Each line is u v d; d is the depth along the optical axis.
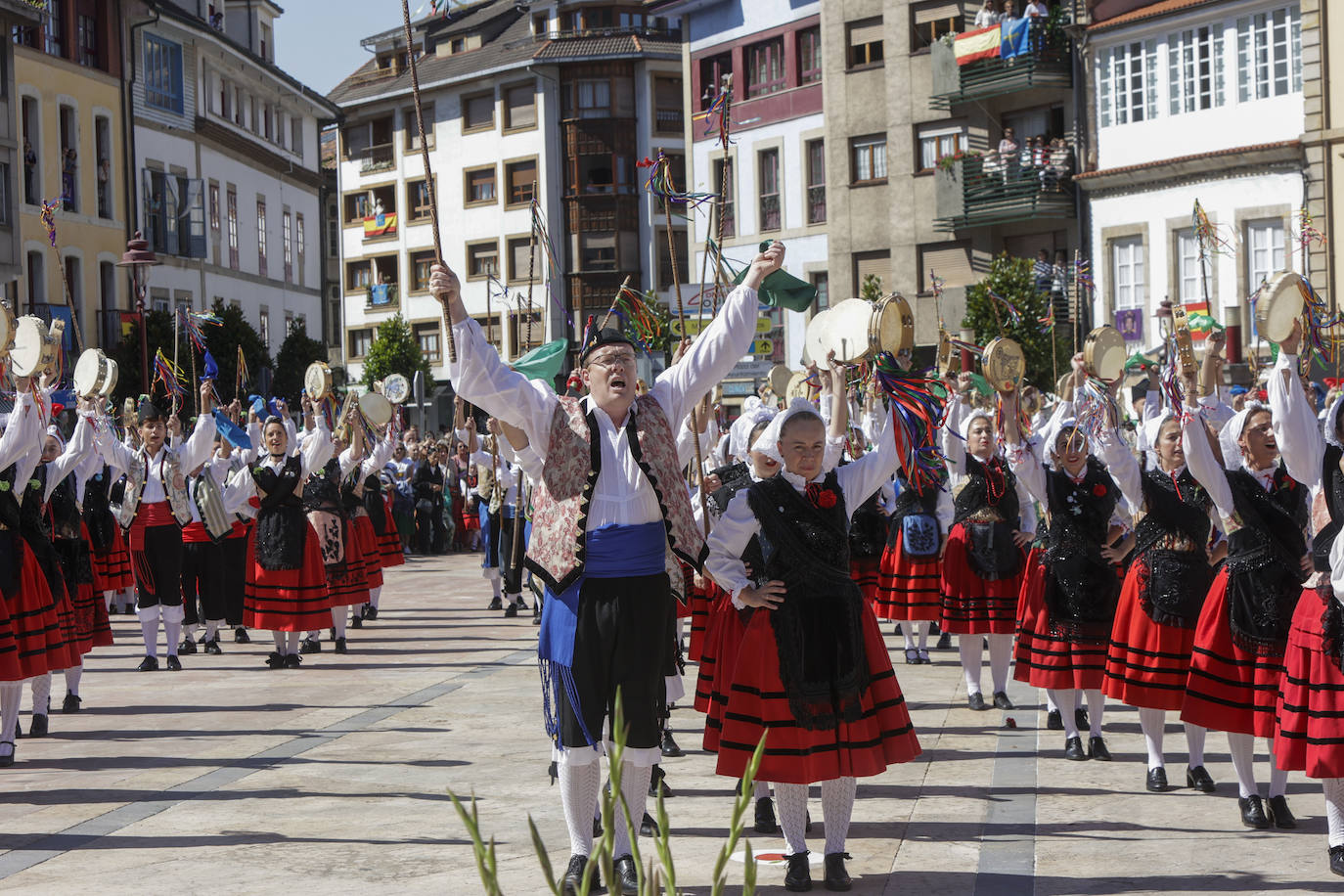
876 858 6.22
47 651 8.89
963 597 9.70
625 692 5.68
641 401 5.81
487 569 17.06
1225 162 28.77
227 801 7.38
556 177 56.53
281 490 12.38
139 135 40.81
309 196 54.47
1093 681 8.11
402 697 10.68
